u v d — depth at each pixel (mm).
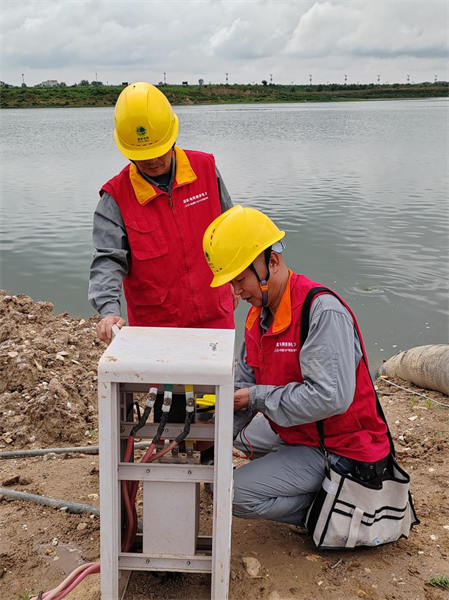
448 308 7871
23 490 3479
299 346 2705
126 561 2459
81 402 4434
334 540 2797
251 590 2691
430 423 4395
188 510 2424
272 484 2816
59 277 8938
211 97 115188
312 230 11570
